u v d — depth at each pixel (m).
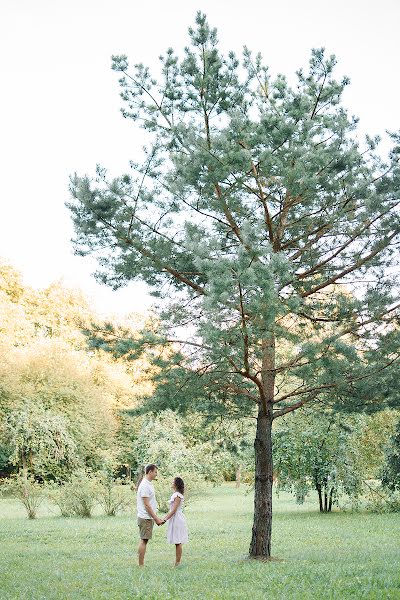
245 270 8.60
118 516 22.98
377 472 22.80
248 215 12.22
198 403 12.03
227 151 10.19
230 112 10.51
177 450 27.39
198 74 11.41
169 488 23.41
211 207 11.47
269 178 11.48
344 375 10.95
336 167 10.62
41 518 22.31
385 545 13.93
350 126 11.31
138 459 29.50
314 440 21.67
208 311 9.66
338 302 11.47
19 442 33.22
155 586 8.59
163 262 11.27
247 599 7.54
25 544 14.65
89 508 22.94
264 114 10.53
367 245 11.61
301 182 10.26
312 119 11.62
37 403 35.53
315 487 23.38
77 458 34.47
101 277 11.58
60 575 9.69
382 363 11.20
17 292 51.16
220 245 9.50
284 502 29.83
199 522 20.39
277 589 8.02
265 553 11.45
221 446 13.62
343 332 10.96
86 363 43.34
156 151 10.98
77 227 10.91
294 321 11.85
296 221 11.79
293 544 14.50
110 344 11.42
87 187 10.50
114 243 11.13
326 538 15.58
